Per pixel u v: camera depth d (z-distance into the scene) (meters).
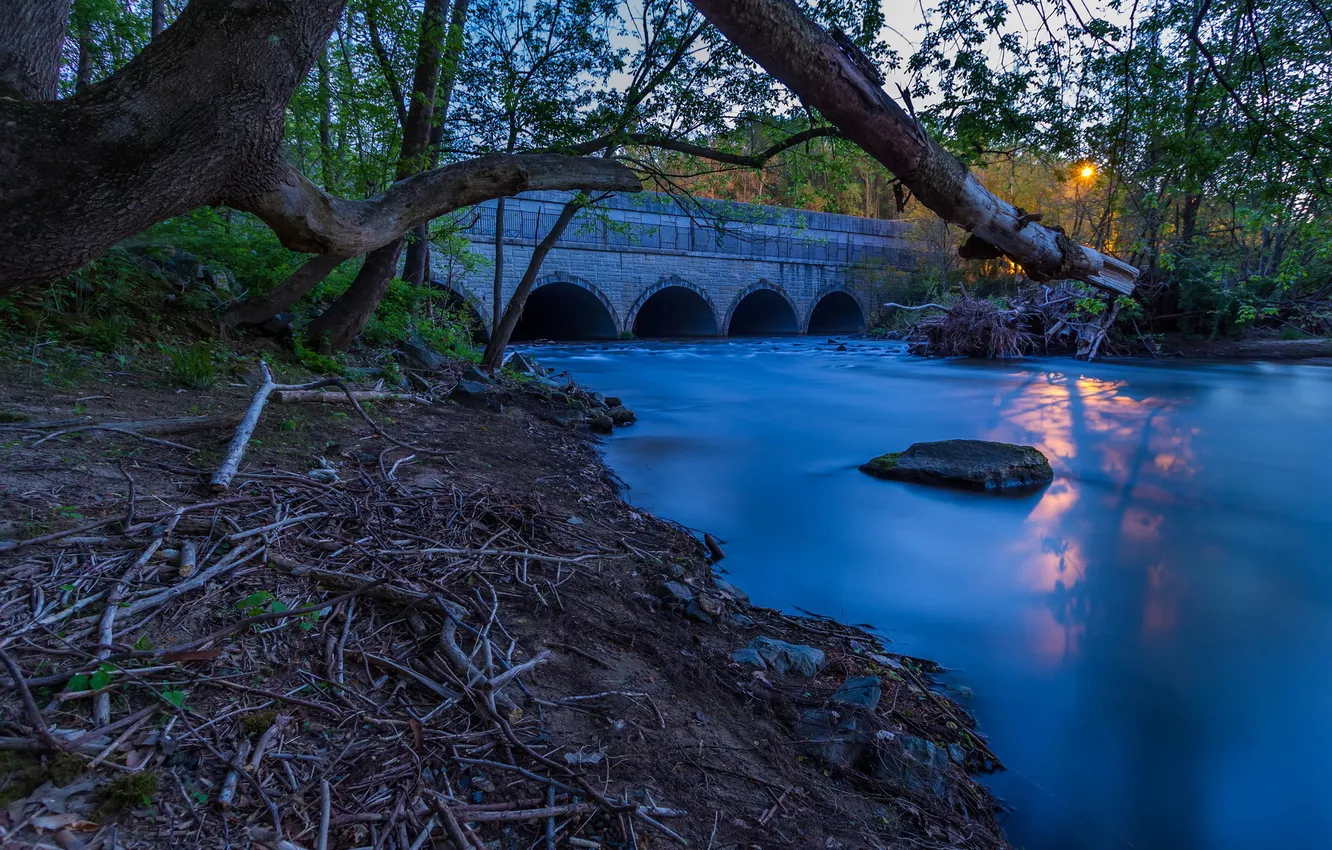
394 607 2.58
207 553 2.52
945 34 4.21
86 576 2.21
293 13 2.08
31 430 3.18
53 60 2.78
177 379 4.95
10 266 1.72
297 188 2.43
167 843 1.44
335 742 1.89
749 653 3.30
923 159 2.39
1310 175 4.06
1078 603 4.60
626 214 31.28
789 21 1.97
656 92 9.56
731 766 2.37
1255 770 2.98
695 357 24.06
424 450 5.05
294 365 6.93
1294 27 4.06
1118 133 4.59
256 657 2.10
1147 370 19.70
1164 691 3.57
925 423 11.59
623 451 8.56
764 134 9.91
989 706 3.42
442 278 22.34
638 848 1.83
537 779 1.96
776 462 8.42
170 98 1.88
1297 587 4.91
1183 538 5.96
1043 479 7.71
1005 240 2.83
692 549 4.96
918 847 2.29
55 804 1.44
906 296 40.94
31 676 1.73
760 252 36.47
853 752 2.69
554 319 36.03
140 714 1.72
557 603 3.07
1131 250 19.38
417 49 8.60
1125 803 2.77
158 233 7.31
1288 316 23.05
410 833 1.68
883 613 4.42
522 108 9.59
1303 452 9.59
